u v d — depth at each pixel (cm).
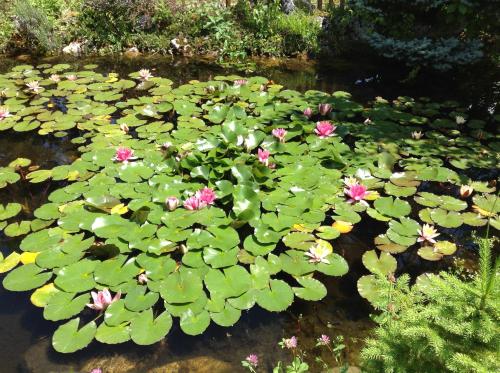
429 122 512
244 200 341
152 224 322
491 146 457
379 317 239
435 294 175
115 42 770
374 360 184
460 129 501
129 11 780
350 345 253
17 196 382
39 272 286
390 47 657
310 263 298
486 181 407
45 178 388
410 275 305
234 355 246
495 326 152
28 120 500
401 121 510
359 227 353
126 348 249
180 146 432
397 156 431
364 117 525
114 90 583
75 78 621
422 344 165
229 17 789
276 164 407
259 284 280
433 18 654
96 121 493
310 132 460
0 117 504
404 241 322
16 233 325
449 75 654
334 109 538
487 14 585
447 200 370
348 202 361
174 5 791
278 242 332
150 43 767
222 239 308
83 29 770
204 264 289
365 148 443
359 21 739
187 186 365
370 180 391
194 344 253
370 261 305
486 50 670
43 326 263
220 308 261
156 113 508
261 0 809
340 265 297
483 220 345
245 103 549
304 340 256
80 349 248
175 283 275
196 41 765
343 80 655
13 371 236
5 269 291
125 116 514
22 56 741
